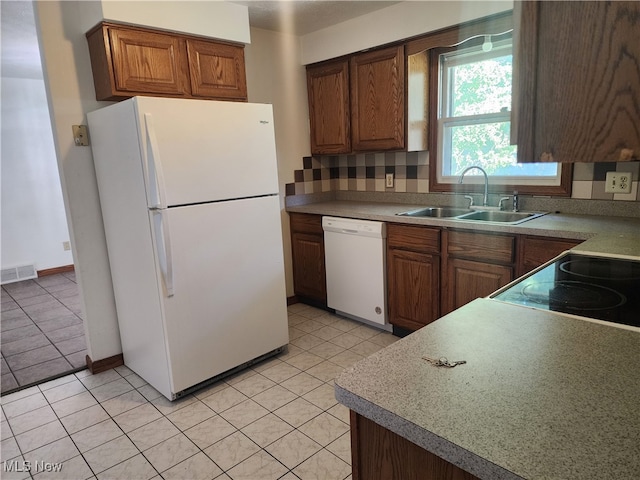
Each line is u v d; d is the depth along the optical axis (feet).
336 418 6.98
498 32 8.09
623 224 7.02
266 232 8.53
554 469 1.86
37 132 16.06
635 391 2.38
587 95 1.62
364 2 9.16
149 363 8.06
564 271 4.59
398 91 9.78
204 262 7.61
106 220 8.34
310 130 12.11
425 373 2.71
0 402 7.82
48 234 16.66
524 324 3.35
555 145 1.73
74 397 7.92
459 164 10.05
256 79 10.83
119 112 7.07
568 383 2.50
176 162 7.04
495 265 7.77
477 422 2.20
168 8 7.76
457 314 3.61
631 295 3.83
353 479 2.92
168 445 6.45
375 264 9.73
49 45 7.64
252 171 8.14
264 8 9.32
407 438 2.29
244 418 7.06
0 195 15.49
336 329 10.48
